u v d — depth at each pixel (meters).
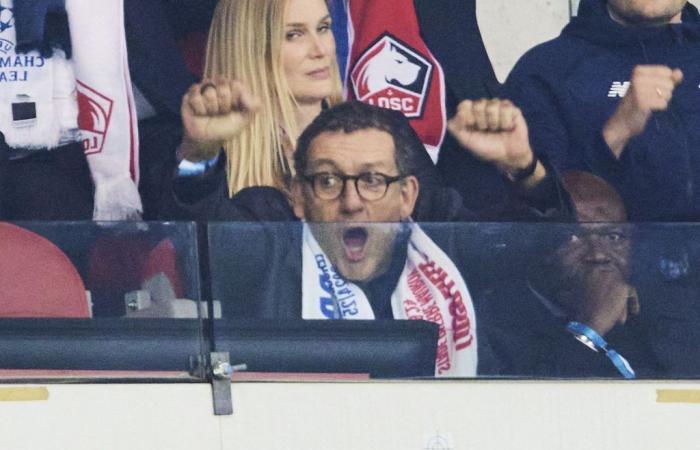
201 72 27.59
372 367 23.33
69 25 27.17
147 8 27.36
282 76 27.77
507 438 23.52
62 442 22.55
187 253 23.06
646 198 28.67
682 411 23.92
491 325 23.62
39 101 27.12
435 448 23.28
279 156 27.88
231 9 27.59
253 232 23.23
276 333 23.16
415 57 28.09
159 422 22.78
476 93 28.25
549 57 28.39
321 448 23.08
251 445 22.94
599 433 23.69
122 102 27.31
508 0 28.22
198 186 27.61
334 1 27.91
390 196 28.09
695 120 28.67
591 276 23.88
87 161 27.27
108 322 22.83
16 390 22.58
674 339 23.98
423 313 23.47
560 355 23.81
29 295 22.69
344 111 27.98
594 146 28.56
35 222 22.77
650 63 28.56
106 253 22.89
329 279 23.31
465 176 28.28
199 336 23.02
